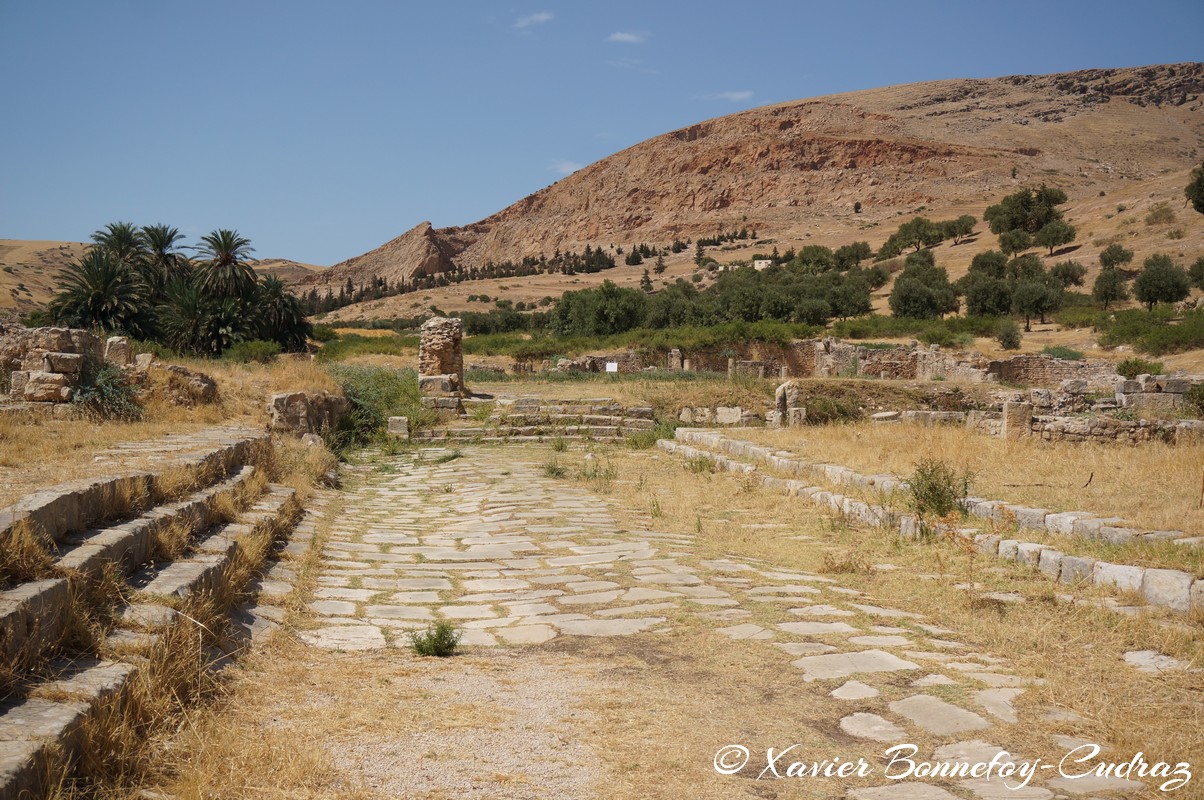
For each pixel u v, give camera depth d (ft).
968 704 15.15
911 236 401.08
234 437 38.19
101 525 19.30
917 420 63.87
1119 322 157.28
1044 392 80.38
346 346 150.10
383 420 68.28
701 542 31.48
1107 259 250.78
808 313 207.72
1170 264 198.39
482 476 49.49
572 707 15.11
